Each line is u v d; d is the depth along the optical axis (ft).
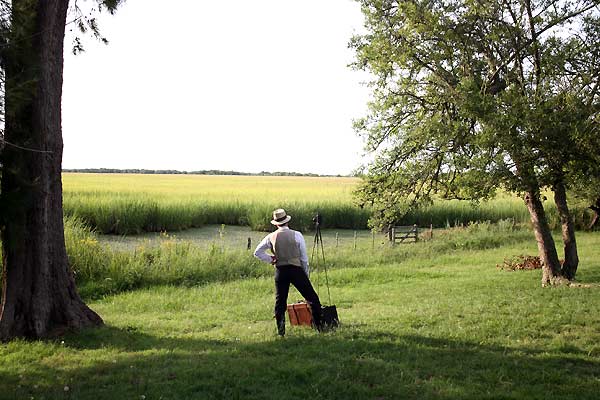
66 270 29.07
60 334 27.61
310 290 27.58
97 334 27.89
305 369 20.86
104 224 102.83
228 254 60.80
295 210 120.47
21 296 27.30
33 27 26.32
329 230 122.72
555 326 29.07
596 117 36.11
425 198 47.06
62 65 28.99
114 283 48.73
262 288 47.60
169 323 31.94
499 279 49.03
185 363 22.31
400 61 42.39
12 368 22.22
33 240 27.50
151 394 18.74
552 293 39.42
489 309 33.81
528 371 21.25
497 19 41.24
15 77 24.29
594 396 18.71
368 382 19.93
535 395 18.71
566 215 45.01
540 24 40.55
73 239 54.49
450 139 40.98
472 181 37.73
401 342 25.30
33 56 25.62
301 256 27.48
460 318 31.27
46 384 20.17
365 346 24.49
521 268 57.26
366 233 116.67
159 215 111.55
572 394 18.93
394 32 43.73
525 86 39.29
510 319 30.71
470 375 20.77
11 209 25.04
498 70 42.06
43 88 27.68
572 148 35.60
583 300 36.32
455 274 54.75
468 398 18.39
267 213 117.91
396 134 47.21
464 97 38.83
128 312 37.58
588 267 55.01
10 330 26.91
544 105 35.81
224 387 19.35
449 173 43.45
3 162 26.03
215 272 55.47
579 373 21.42
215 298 42.75
